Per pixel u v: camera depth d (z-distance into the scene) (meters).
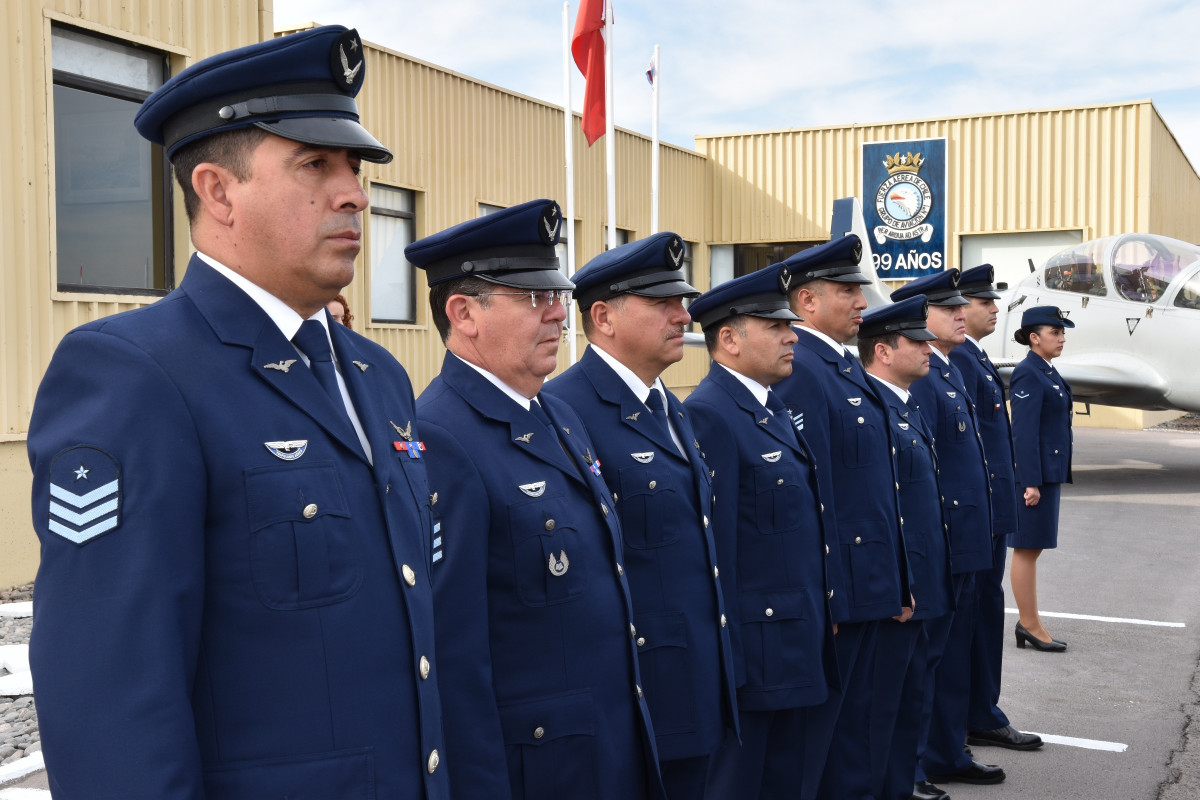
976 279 5.11
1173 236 21.31
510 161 13.59
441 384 2.23
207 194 1.42
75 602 1.18
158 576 1.20
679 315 2.69
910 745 3.73
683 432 2.75
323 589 1.33
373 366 1.62
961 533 4.20
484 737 1.94
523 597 2.07
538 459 2.18
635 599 2.51
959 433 4.35
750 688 3.00
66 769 1.15
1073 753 4.23
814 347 3.71
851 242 3.68
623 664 2.18
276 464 1.34
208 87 1.38
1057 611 6.51
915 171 19.11
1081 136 18.08
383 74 11.39
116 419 1.23
